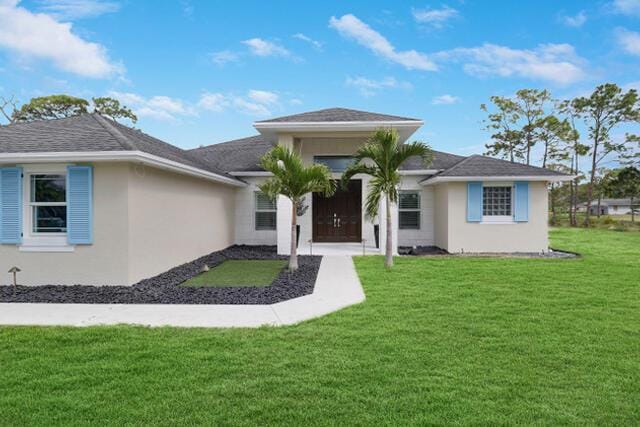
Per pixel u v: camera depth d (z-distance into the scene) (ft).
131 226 27.58
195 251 39.34
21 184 27.71
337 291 25.70
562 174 44.24
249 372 13.34
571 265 34.88
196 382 12.60
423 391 11.99
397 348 15.44
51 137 28.71
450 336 16.78
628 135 100.94
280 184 33.09
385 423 10.28
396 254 42.98
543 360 14.24
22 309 21.91
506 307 21.25
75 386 12.35
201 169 36.63
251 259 40.55
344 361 14.23
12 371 13.47
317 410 10.93
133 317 20.22
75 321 19.51
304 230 50.06
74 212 27.37
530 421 10.35
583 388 12.16
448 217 46.21
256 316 20.26
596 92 101.04
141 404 11.25
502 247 45.83
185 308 21.98
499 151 118.11
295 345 15.88
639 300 22.67
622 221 104.01
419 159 55.88
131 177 27.55
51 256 27.73
